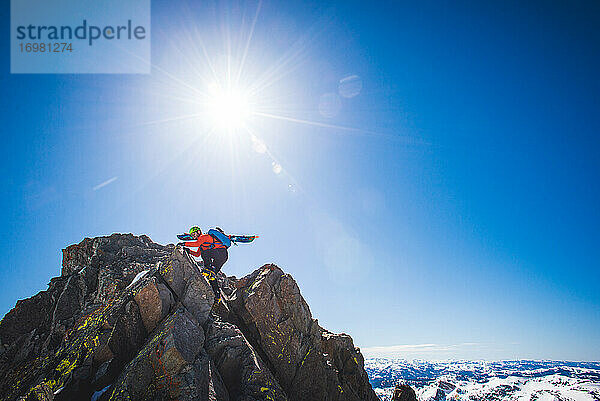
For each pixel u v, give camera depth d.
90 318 11.17
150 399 7.73
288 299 13.28
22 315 13.80
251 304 12.41
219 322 11.00
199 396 7.76
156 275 11.05
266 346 11.77
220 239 13.11
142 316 9.99
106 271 14.38
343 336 16.39
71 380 8.59
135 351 9.41
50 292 14.73
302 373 11.78
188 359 8.30
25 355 12.02
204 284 11.40
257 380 9.34
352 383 14.33
